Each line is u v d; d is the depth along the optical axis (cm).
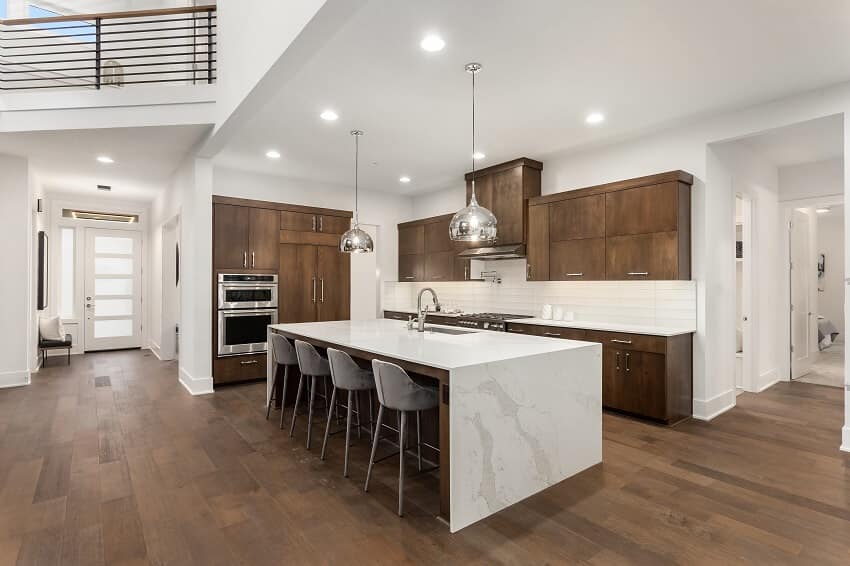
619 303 486
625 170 478
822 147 482
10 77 603
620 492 271
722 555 208
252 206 573
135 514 244
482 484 244
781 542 218
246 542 218
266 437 367
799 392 513
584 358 305
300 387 372
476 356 262
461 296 685
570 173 529
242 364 556
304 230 616
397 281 762
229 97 386
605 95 366
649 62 312
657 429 384
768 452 332
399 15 257
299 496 266
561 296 546
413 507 254
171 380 570
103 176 620
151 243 817
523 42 286
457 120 423
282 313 593
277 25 287
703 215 418
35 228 604
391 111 401
